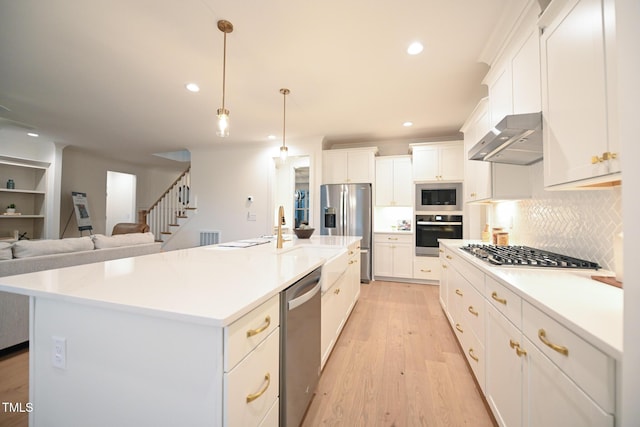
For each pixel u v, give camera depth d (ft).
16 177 16.51
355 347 7.45
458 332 7.33
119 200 24.52
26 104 10.78
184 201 20.03
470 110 11.28
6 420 4.74
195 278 4.00
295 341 4.24
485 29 6.33
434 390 5.64
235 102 10.53
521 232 8.04
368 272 14.43
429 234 13.93
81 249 8.66
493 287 4.70
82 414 3.19
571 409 2.68
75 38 6.73
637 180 2.08
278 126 13.47
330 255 6.96
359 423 4.74
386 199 15.21
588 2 3.62
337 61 7.70
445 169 13.67
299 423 4.43
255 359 3.19
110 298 3.02
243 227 17.30
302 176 17.83
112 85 9.16
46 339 3.34
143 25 6.26
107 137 15.57
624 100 2.14
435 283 13.94
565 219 5.93
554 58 4.42
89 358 3.15
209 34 6.57
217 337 2.66
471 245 8.21
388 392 5.57
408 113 11.64
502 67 6.67
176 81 8.88
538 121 4.86
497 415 4.50
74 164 19.33
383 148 16.52
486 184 8.07
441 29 6.35
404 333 8.34
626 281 2.06
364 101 10.41
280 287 3.65
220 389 2.66
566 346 2.75
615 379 2.19
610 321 2.59
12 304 6.86
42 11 5.81
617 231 4.52
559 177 4.30
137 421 2.96
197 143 16.75
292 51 7.23
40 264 7.36
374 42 6.84
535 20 5.16
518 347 3.78
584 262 5.05
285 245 7.93
